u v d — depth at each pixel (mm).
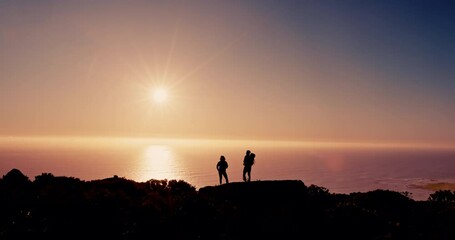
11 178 19609
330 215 19734
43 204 16125
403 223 19266
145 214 16500
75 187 19234
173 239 14984
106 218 15500
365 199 24344
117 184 21219
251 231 16906
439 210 22078
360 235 17297
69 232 14227
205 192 23062
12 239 13391
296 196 22969
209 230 16312
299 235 16891
